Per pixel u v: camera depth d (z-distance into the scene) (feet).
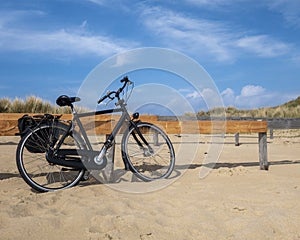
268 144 36.40
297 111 75.46
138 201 11.96
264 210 10.94
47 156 13.51
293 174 17.51
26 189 13.64
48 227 9.35
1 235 8.71
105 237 8.76
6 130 15.08
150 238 8.75
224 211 10.93
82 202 11.62
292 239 8.79
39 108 44.16
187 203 11.81
